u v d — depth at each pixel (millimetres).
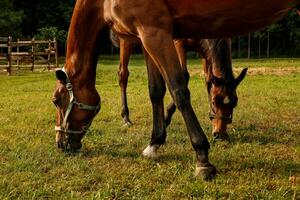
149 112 10094
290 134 7664
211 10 4727
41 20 53156
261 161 5777
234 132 7770
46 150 6496
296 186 4715
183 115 4988
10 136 7512
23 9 51500
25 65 26922
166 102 11523
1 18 41125
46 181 5145
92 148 6715
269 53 51156
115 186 4898
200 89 15023
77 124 6184
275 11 4750
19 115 9688
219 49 6531
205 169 5047
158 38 4879
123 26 5121
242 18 4789
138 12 4879
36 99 12734
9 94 14297
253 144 6863
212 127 7543
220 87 6672
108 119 9344
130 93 14336
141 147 6777
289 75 21109
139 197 4551
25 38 45188
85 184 5016
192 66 30453
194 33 5090
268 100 11883
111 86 17031
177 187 4797
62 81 6039
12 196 4613
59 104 6152
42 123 8758
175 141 7098
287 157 6094
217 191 4637
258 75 21359
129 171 5465
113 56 49594
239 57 49500
